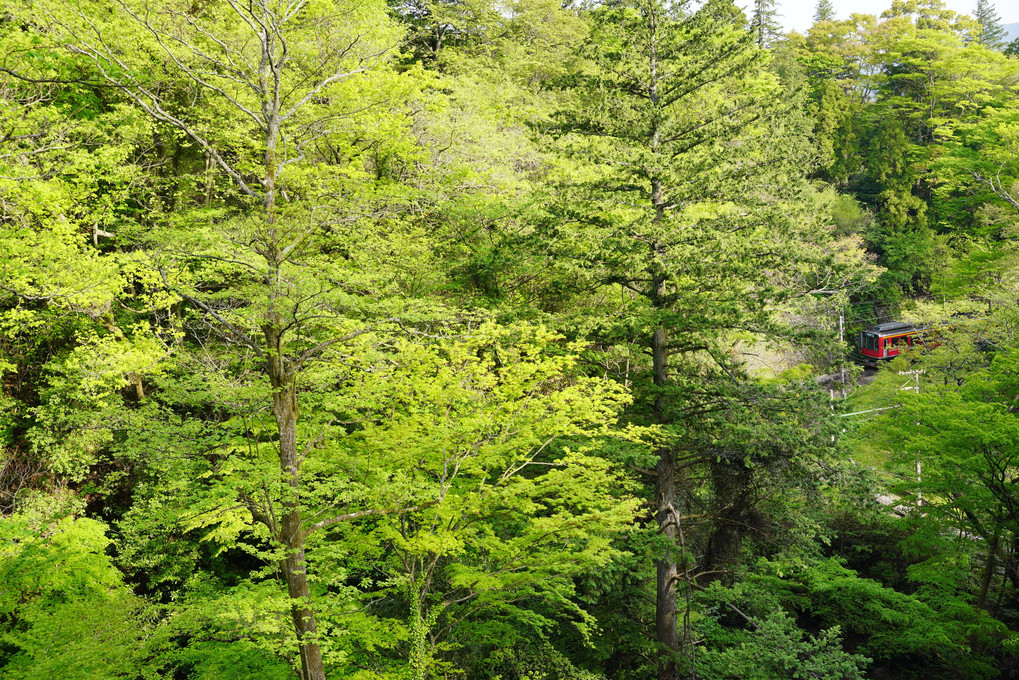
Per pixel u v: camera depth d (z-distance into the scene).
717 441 13.77
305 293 8.02
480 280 15.91
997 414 13.59
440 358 9.56
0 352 13.49
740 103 15.29
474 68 25.75
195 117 14.45
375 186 13.34
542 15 33.03
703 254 13.19
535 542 9.72
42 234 11.53
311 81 14.04
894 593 16.06
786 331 13.04
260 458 8.45
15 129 11.53
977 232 28.64
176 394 8.93
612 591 14.55
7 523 9.17
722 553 15.89
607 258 13.88
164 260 8.46
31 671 7.67
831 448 12.68
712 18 14.68
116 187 14.68
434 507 9.13
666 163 13.44
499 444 9.46
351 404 9.41
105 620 8.59
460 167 16.86
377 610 11.35
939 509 14.96
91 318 13.76
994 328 22.61
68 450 12.52
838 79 57.06
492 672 11.65
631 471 13.95
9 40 11.72
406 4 29.48
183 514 8.02
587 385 10.22
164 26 12.82
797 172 14.52
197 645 9.38
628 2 14.69
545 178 19.44
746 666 12.80
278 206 8.80
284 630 7.90
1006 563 15.44
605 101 14.78
